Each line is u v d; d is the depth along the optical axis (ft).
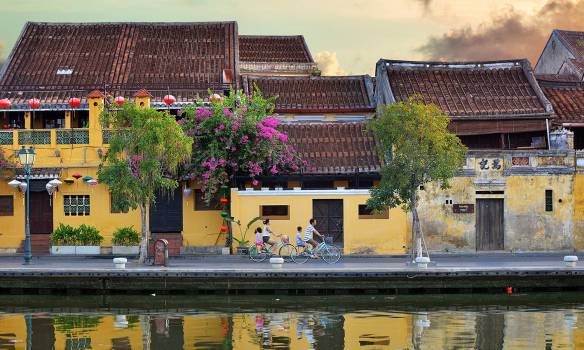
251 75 243.40
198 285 163.63
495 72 230.48
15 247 205.46
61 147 205.98
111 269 164.66
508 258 193.26
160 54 241.55
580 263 180.04
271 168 202.90
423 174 173.78
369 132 214.48
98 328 137.08
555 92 230.89
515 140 217.77
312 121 220.43
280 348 124.88
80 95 221.87
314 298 160.76
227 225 204.23
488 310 150.41
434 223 203.00
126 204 179.22
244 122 201.57
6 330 135.74
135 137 176.96
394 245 198.80
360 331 134.62
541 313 147.64
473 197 204.03
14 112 220.23
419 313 147.84
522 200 205.46
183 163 201.67
